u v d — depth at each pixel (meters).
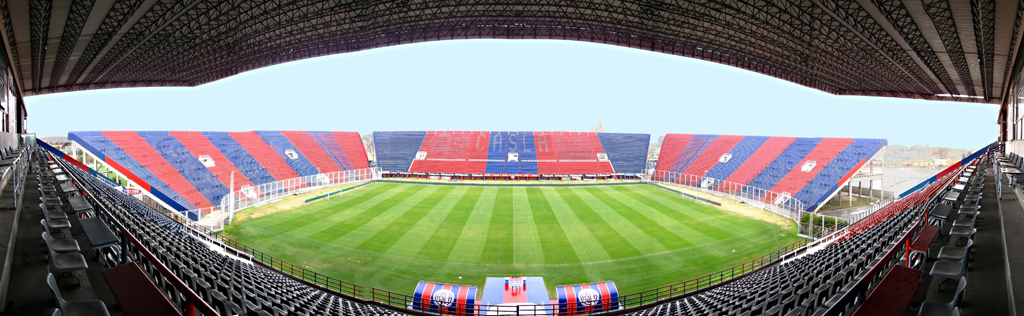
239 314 9.01
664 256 25.80
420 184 60.44
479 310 16.53
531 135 79.00
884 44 29.95
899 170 84.69
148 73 46.06
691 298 18.02
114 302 7.61
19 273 8.09
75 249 8.90
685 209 41.22
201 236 25.69
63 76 42.38
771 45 38.81
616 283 21.70
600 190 55.38
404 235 30.31
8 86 28.23
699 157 66.12
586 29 40.91
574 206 42.72
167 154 47.47
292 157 61.25
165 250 12.59
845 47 32.12
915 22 25.16
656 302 18.70
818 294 10.06
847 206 48.66
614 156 74.31
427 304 17.97
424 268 23.61
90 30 26.67
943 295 8.39
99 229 9.05
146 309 5.80
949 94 50.88
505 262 24.67
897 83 46.75
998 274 8.83
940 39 27.47
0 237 8.48
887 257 8.35
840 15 25.31
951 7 21.98
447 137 78.19
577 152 74.69
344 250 26.67
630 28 39.81
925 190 31.27
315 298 16.12
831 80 49.59
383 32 39.88
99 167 50.72
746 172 56.47
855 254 14.71
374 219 35.59
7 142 27.44
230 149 54.75
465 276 22.50
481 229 32.31
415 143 76.94
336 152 69.25
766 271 20.06
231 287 11.77
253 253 25.27
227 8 29.08
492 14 35.97
